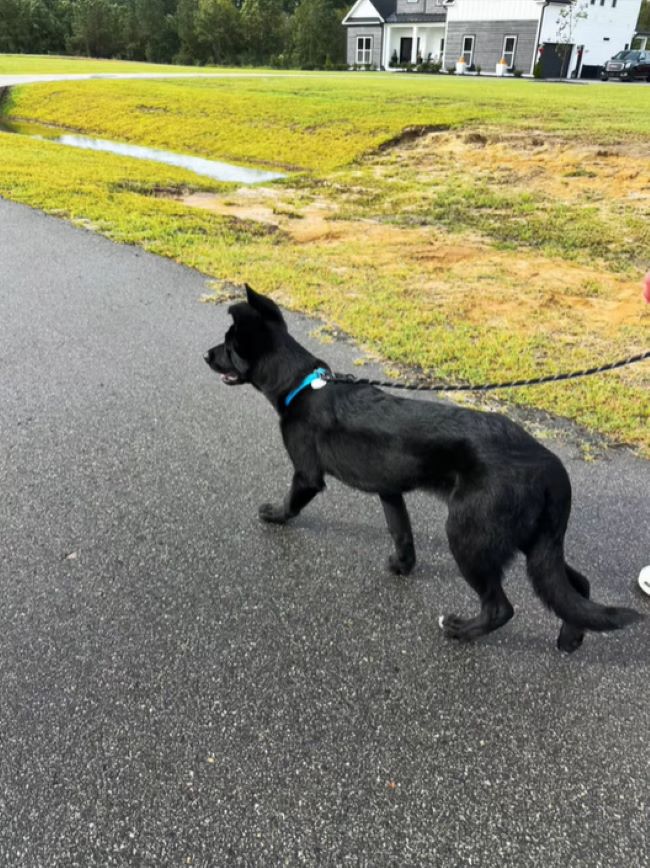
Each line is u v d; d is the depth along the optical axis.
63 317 5.96
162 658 2.60
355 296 6.56
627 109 18.44
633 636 2.78
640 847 1.97
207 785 2.11
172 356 5.29
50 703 2.38
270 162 15.04
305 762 2.20
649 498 3.58
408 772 2.18
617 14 42.47
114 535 3.29
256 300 2.99
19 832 1.96
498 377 4.88
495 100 20.53
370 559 3.21
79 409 4.47
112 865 1.88
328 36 59.53
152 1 62.41
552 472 2.38
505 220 9.99
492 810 2.07
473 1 41.00
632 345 5.52
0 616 2.75
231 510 3.53
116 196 10.37
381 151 14.93
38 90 23.00
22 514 3.41
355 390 2.79
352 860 1.91
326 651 2.67
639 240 8.89
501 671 2.60
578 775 2.19
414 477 2.60
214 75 32.19
